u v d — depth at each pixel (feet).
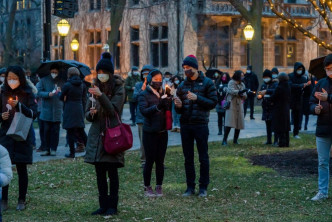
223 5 119.34
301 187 31.14
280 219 24.66
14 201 28.58
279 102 46.85
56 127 44.32
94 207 27.20
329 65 27.27
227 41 122.11
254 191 30.53
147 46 125.59
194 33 118.83
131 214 25.63
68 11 59.82
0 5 165.48
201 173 29.53
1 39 158.92
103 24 138.51
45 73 49.98
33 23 173.68
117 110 24.93
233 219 24.73
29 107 26.43
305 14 128.57
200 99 28.73
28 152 26.25
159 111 28.84
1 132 26.20
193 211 26.27
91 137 25.04
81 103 43.27
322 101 27.73
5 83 26.35
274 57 130.72
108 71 24.88
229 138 55.31
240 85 49.14
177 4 114.83
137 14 129.80
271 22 126.82
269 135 49.62
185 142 29.60
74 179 34.37
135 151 45.91
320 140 28.07
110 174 25.59
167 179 34.22
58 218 25.09
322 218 24.75
